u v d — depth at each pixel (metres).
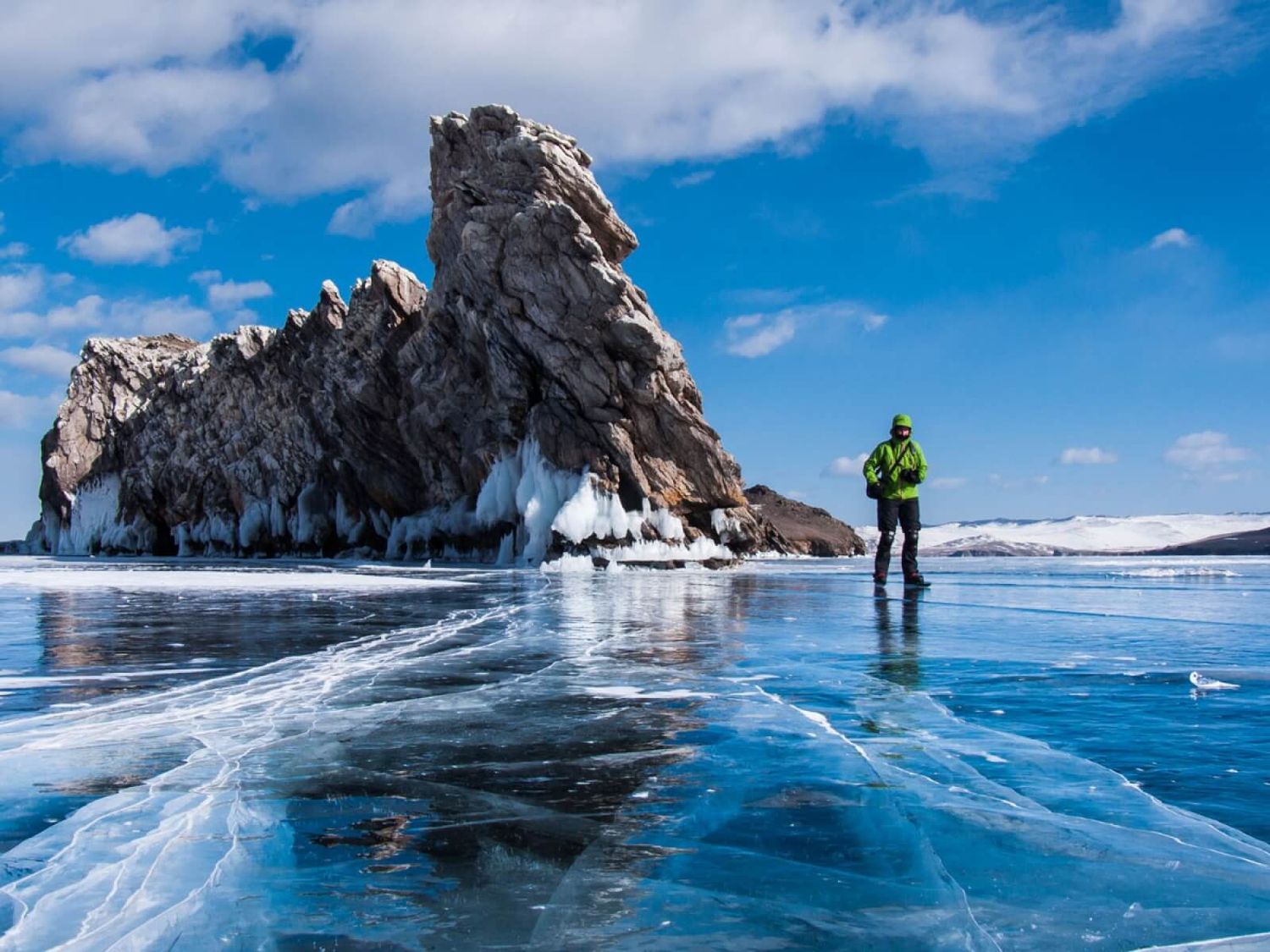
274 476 43.75
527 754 3.71
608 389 27.56
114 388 57.66
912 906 2.25
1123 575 19.52
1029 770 3.39
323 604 11.33
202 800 3.11
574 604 11.49
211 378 48.22
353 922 2.18
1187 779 3.27
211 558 45.00
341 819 2.91
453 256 31.22
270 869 2.50
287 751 3.76
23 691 5.11
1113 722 4.21
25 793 3.19
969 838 2.69
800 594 13.65
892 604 11.37
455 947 2.05
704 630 8.30
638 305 27.84
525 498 28.59
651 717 4.42
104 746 3.87
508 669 5.91
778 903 2.27
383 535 39.53
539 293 27.78
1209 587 14.69
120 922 2.18
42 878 2.43
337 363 38.16
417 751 3.76
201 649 6.89
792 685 5.26
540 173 28.66
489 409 31.08
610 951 2.02
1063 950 2.00
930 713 4.45
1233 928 2.12
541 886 2.39
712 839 2.72
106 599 12.24
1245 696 4.82
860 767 3.46
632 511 27.48
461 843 2.70
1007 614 9.74
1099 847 2.60
